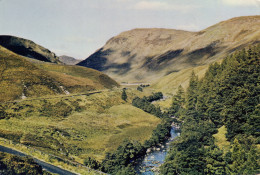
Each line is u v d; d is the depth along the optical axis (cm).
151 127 11744
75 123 10856
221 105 9581
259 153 5466
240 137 6322
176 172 5994
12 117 9369
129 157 7744
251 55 10000
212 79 12319
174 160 6134
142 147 8594
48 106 11806
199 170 5416
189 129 8994
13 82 13088
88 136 9650
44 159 5622
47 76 16162
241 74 9481
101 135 10062
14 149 5756
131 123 12381
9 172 4200
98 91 17838
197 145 6575
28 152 5784
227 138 7388
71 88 16800
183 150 6097
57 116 11194
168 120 12669
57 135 8631
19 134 7312
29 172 4450
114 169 6438
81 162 6438
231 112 7406
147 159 8094
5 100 11212
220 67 12769
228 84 9681
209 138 7669
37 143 6881
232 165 5216
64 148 7562
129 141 8169
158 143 9681
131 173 6103
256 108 6956
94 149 8306
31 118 9962
